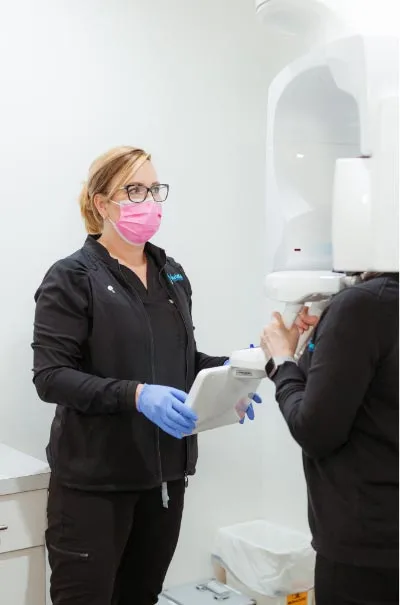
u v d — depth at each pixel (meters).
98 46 2.50
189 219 2.75
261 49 2.90
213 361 2.11
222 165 2.82
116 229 1.95
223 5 2.79
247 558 2.65
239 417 1.94
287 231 1.62
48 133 2.41
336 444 1.27
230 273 2.87
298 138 1.65
